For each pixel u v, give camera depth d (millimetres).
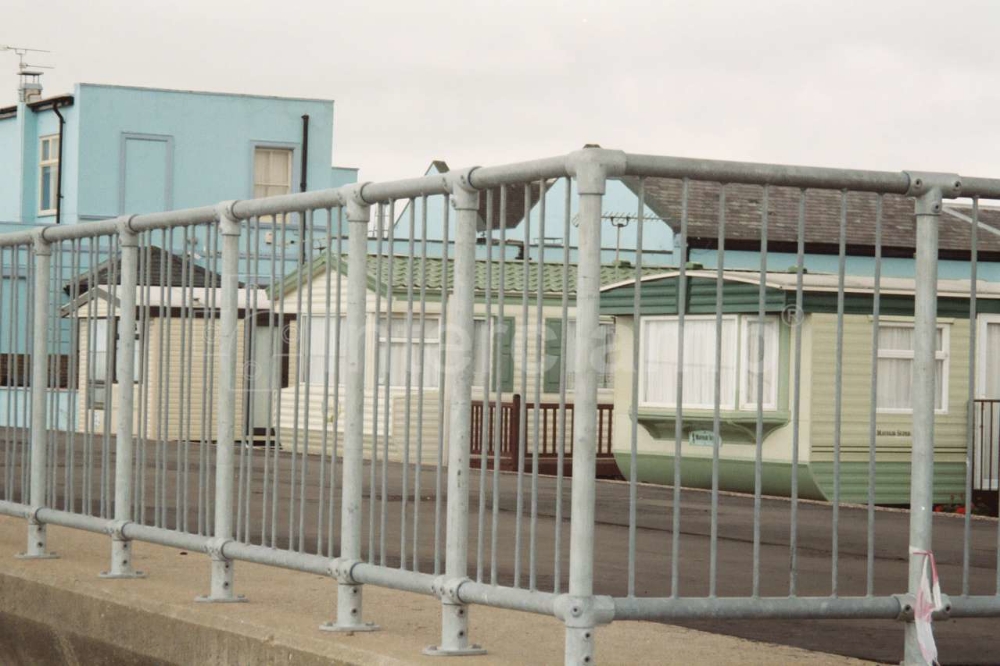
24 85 47250
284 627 6176
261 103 47219
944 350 20812
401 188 5930
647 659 5820
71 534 10102
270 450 6762
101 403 8102
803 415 19703
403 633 6121
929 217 5555
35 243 8906
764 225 5289
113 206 45750
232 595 7000
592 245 4969
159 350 7699
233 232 7047
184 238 7465
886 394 20094
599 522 14984
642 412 21625
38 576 7836
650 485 21438
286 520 12234
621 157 4988
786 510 17391
